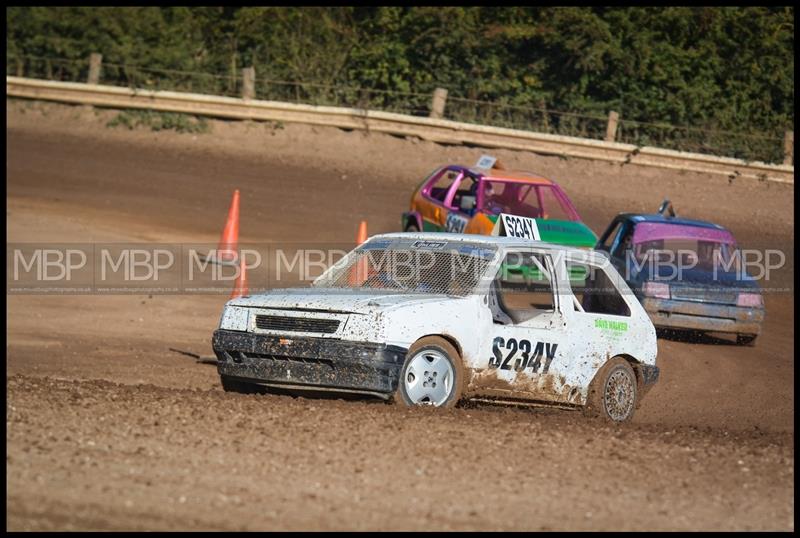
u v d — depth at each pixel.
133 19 110.94
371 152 96.94
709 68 110.06
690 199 94.31
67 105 103.06
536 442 27.25
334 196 86.69
